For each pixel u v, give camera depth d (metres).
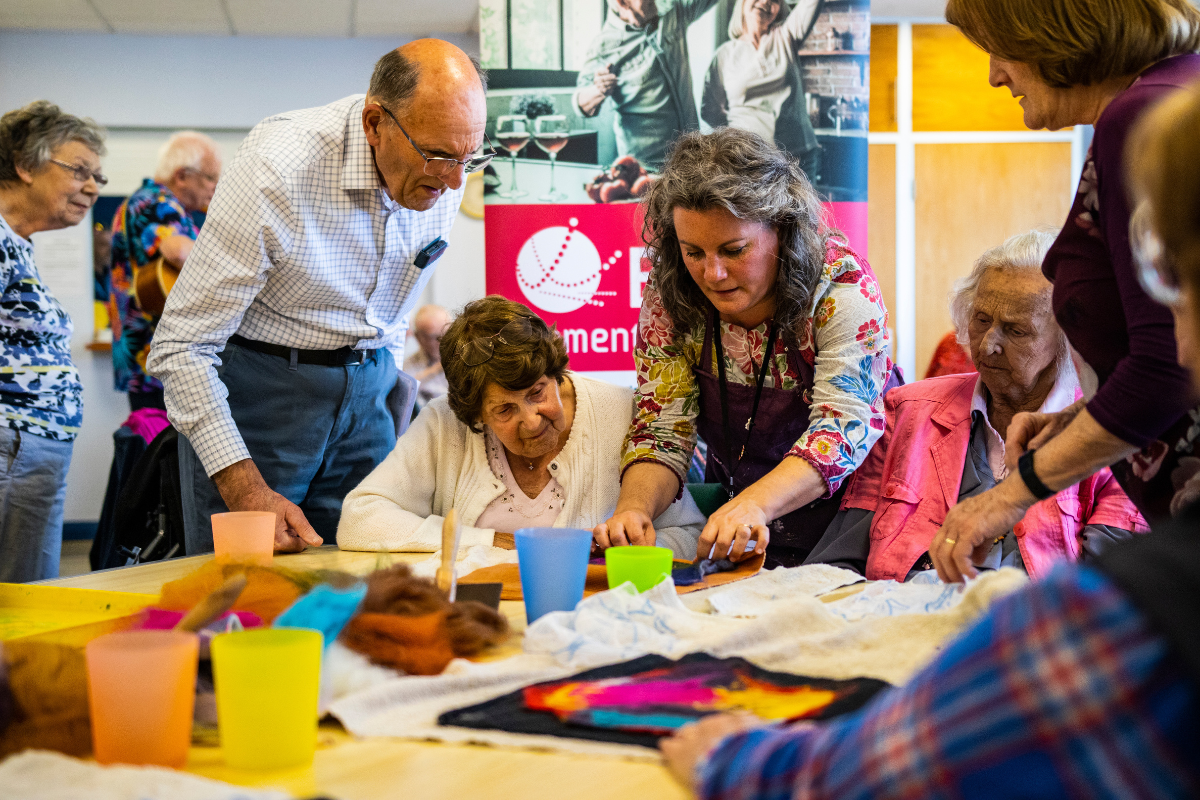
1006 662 0.40
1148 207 0.46
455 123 1.75
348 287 1.96
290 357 1.95
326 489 2.10
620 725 0.68
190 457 1.95
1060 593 0.40
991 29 1.19
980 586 0.85
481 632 0.90
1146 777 0.37
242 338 1.93
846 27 2.58
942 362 2.57
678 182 1.47
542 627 0.87
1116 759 0.38
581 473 1.68
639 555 1.10
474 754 0.66
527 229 2.65
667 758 0.62
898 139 6.15
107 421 6.16
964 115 6.16
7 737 0.63
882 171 6.17
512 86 2.62
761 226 1.48
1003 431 1.68
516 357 1.52
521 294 2.68
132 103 6.20
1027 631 0.40
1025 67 1.20
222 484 1.74
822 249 1.55
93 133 2.69
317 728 0.69
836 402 1.55
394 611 0.88
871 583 1.14
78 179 2.63
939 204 6.20
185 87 6.23
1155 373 1.03
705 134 1.54
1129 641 0.38
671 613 0.96
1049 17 1.13
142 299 5.20
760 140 1.52
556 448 1.70
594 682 0.77
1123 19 1.10
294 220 1.82
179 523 2.00
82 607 1.11
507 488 1.68
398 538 1.57
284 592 0.89
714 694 0.74
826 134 2.60
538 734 0.68
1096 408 1.08
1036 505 1.56
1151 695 0.37
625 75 2.61
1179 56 1.10
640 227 2.61
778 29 2.58
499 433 1.59
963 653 0.43
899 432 1.70
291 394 1.96
